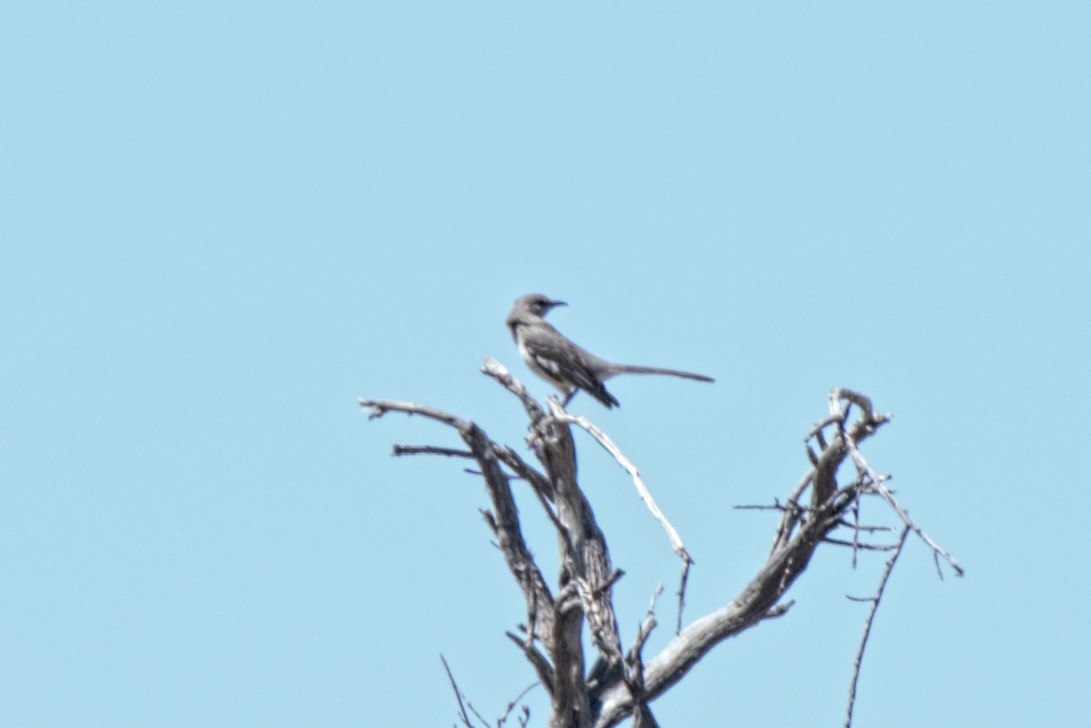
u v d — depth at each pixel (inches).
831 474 651.5
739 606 691.4
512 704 563.2
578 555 655.8
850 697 471.2
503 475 650.2
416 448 641.6
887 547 590.9
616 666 668.7
